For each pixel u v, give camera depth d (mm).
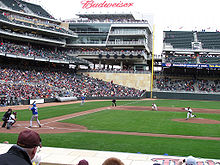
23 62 65562
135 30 77812
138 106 44781
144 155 10914
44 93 51250
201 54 83000
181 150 12672
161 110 38188
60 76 66062
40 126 20281
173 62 76125
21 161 2559
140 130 19453
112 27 79500
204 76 78625
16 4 72938
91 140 14961
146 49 81688
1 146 12078
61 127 20484
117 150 12484
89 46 80625
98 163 9602
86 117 27641
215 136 17359
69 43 81125
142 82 74312
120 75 75125
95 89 65875
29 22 67125
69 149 11852
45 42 72938
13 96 42438
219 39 82188
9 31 60562
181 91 73438
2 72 51969
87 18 87875
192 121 25781
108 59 80750
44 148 11938
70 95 57250
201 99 70312
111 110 36688
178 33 86125
